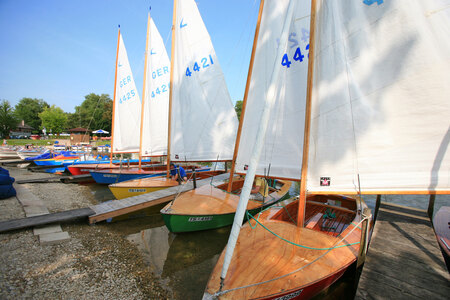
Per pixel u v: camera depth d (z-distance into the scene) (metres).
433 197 5.79
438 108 3.59
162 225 7.07
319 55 4.40
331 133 4.32
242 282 2.91
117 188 8.52
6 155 23.42
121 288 4.09
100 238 5.99
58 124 66.50
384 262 3.67
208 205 6.12
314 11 4.13
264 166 5.77
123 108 13.32
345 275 4.10
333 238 3.81
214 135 10.14
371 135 4.02
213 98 10.01
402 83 3.79
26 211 7.03
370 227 5.15
